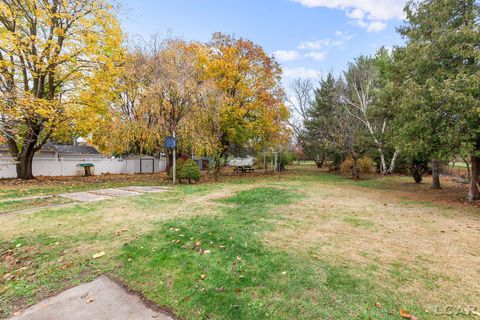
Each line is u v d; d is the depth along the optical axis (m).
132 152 19.02
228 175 17.66
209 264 3.01
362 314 2.07
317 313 2.09
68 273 2.86
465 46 6.33
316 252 3.34
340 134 15.22
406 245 3.63
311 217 5.22
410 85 6.95
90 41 11.20
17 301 2.36
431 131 6.66
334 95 19.05
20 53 9.95
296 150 29.05
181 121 10.97
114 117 10.97
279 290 2.44
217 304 2.24
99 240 3.83
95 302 2.31
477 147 6.64
